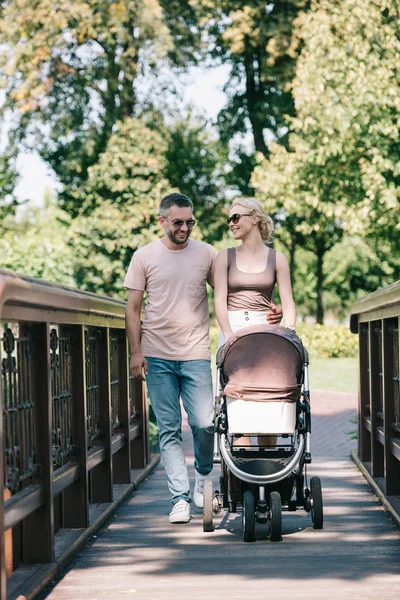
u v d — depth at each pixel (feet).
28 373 15.52
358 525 20.53
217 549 18.22
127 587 15.43
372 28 67.00
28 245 52.80
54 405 17.85
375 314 24.79
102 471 23.11
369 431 30.07
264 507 18.69
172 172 108.99
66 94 90.12
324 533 19.62
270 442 19.26
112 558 17.71
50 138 91.50
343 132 68.80
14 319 13.64
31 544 16.20
